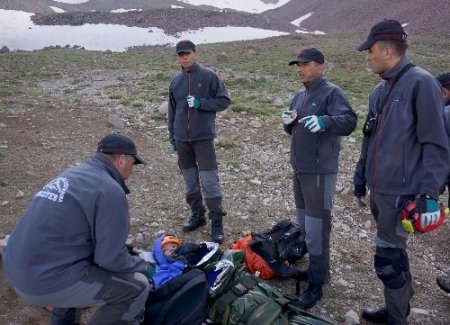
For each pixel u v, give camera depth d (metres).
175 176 7.54
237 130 10.39
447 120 4.28
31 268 2.70
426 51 38.28
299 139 4.12
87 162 3.00
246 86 17.59
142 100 13.77
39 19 86.88
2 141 8.95
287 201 6.70
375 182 3.42
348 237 5.70
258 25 85.69
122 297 2.96
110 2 152.12
